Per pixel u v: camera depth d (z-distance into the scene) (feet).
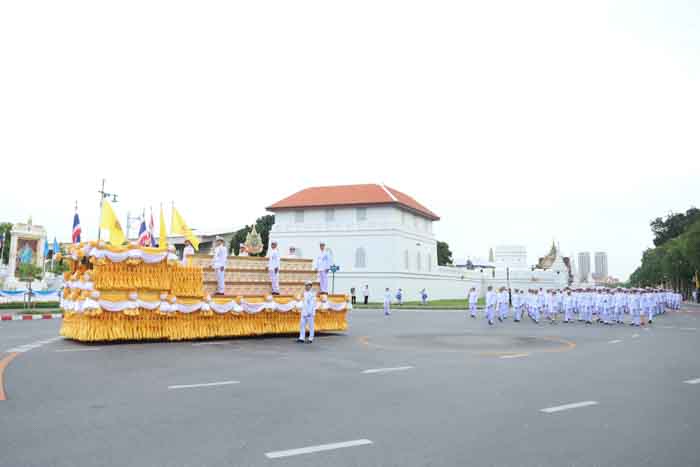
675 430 21.30
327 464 16.88
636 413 24.20
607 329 83.51
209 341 56.95
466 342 58.34
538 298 103.81
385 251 199.31
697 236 206.59
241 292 64.54
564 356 45.91
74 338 53.36
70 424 21.24
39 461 16.72
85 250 52.29
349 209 206.18
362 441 19.43
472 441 19.54
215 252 62.69
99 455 17.40
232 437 19.74
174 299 55.26
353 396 27.58
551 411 24.47
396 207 203.51
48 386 29.30
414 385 30.96
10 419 21.98
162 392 28.07
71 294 55.31
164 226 64.59
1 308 114.73
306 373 35.19
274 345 53.83
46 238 193.26
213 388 29.40
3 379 31.40
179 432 20.30
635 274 488.02
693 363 41.68
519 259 299.79
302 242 210.59
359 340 60.23
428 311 140.77
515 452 18.29
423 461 17.26
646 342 60.39
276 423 21.88
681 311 167.53
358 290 200.44
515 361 42.16
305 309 57.93
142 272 54.13
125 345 51.03
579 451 18.47
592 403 26.27
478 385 31.07
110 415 22.84
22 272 118.83
